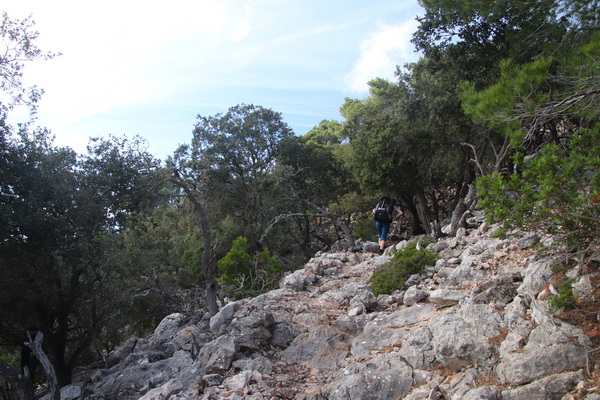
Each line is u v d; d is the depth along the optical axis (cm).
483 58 1423
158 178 1174
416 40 1518
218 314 829
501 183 486
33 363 1275
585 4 829
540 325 444
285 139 2989
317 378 570
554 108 716
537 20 999
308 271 1173
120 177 1132
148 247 1853
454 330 507
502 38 1329
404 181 2047
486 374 445
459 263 890
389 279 893
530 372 404
